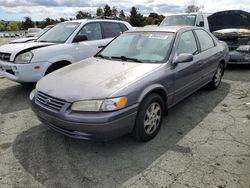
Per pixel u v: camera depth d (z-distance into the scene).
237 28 7.92
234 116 4.19
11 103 4.94
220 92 5.43
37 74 5.10
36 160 3.02
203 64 4.59
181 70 3.87
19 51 5.05
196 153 3.11
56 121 2.97
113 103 2.82
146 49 3.97
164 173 2.74
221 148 3.21
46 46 5.32
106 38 6.45
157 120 3.51
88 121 2.78
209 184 2.55
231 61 7.21
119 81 3.09
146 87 3.16
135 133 3.22
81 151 3.20
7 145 3.36
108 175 2.73
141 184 2.58
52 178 2.70
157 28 4.44
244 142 3.36
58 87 3.15
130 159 3.01
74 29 5.89
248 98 5.05
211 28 8.50
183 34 4.26
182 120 4.05
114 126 2.84
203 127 3.81
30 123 4.02
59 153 3.16
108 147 3.27
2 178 2.70
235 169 2.79
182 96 4.14
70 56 5.55
